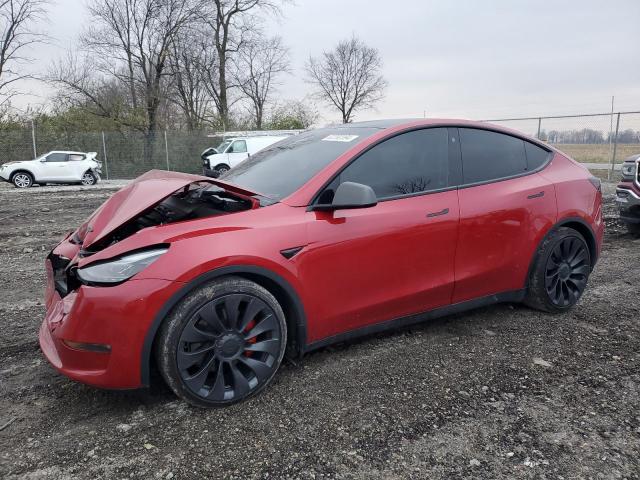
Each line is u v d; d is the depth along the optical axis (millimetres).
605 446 2395
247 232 2777
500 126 4012
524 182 3883
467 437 2469
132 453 2371
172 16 31406
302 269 2900
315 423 2596
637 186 7035
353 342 3568
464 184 3607
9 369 3271
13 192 17062
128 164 26734
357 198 2842
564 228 4043
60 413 2730
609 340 3609
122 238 2820
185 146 27500
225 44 39156
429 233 3334
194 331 2611
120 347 2492
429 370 3152
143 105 32500
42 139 25422
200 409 2727
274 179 3350
